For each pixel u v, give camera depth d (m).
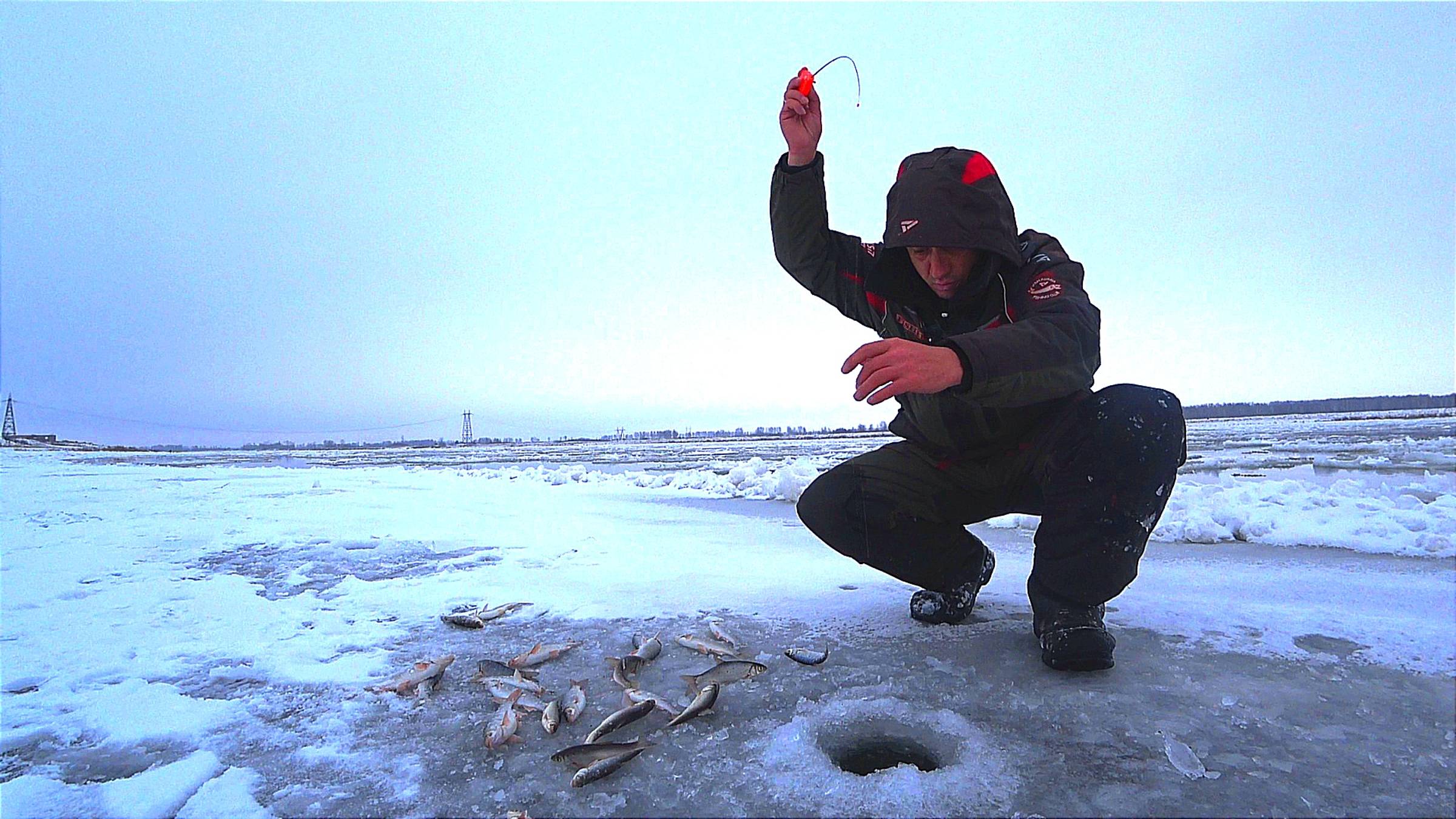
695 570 3.76
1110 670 2.09
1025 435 2.33
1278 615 2.61
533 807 1.47
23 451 47.00
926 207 2.07
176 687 2.19
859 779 1.52
